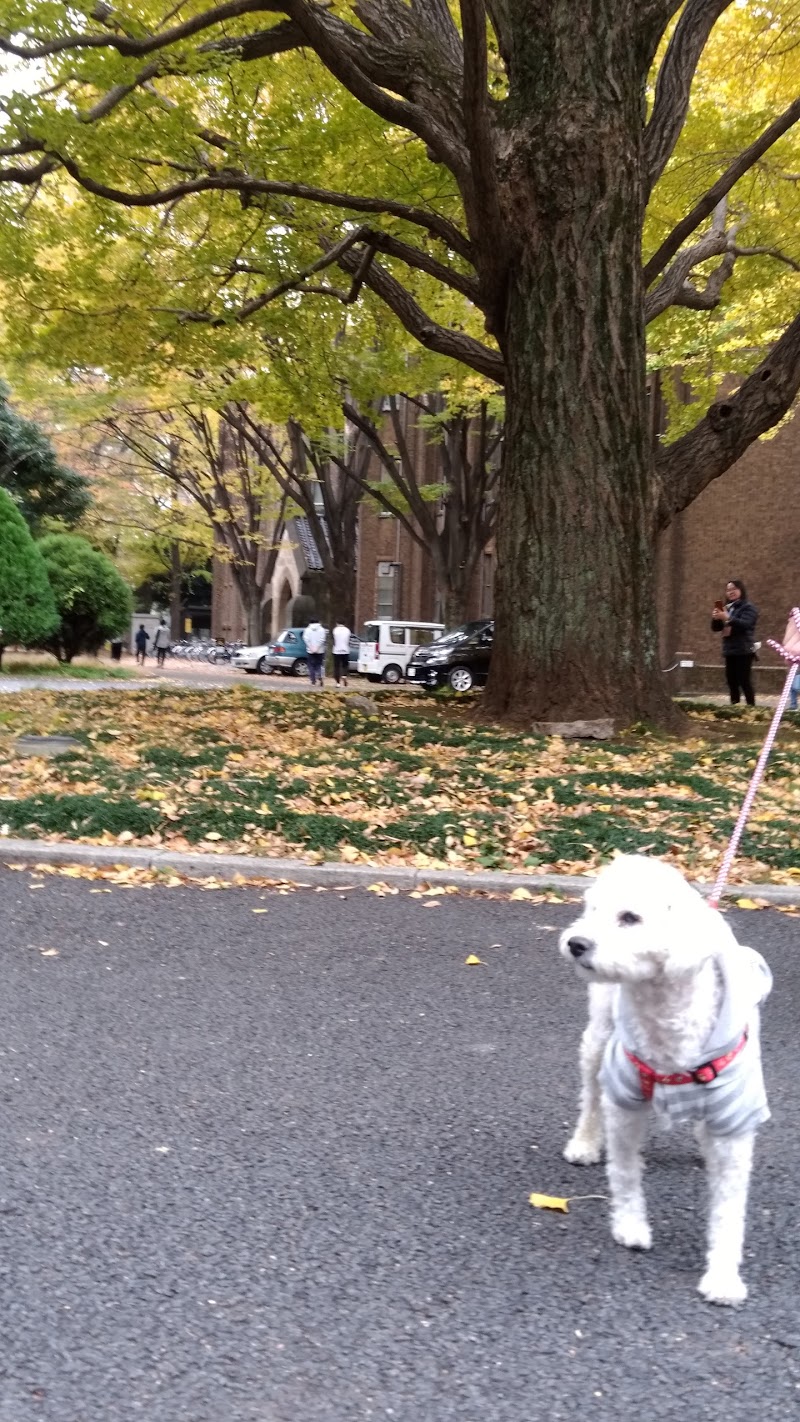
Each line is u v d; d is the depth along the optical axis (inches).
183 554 1955.0
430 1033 163.9
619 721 425.4
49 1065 148.2
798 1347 93.3
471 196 405.7
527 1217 113.9
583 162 406.9
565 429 424.5
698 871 253.4
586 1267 104.9
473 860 258.7
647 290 515.2
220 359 580.1
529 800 308.0
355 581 1467.8
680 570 1159.0
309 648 1044.5
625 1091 102.1
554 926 220.2
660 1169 126.6
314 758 355.9
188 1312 95.0
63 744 378.0
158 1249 105.0
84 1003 171.8
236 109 453.4
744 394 462.0
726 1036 97.0
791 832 281.6
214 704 522.9
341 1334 92.7
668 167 565.3
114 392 866.1
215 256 527.8
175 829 272.2
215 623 2226.9
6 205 479.5
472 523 1079.0
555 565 430.3
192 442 1314.0
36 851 255.9
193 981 183.5
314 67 488.7
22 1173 119.1
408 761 353.1
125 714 479.8
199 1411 82.7
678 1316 97.3
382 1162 124.6
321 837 265.9
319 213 499.8
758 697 964.0
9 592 873.5
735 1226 100.0
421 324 482.9
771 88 565.3
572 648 429.7
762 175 587.8
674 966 92.6
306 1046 157.8
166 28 433.7
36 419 1320.1
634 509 430.9
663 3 404.2
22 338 554.6
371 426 1054.4
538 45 407.5
